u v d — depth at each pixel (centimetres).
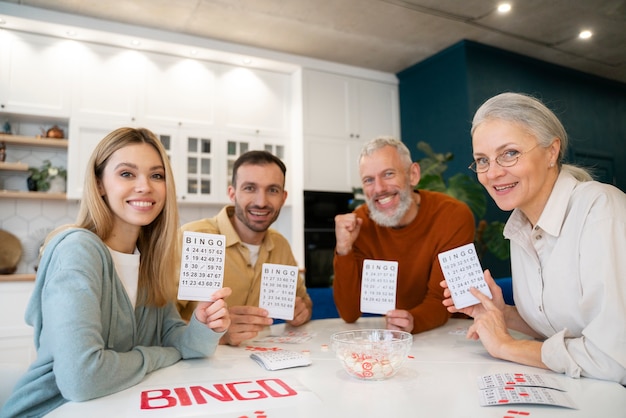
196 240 104
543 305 104
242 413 68
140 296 111
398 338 99
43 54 307
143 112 334
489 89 386
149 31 329
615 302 83
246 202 155
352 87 417
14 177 319
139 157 104
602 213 90
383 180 163
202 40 347
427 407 69
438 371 91
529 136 97
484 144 100
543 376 82
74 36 313
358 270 166
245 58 362
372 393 77
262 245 166
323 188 388
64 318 79
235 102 370
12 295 267
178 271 141
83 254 89
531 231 108
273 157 160
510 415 65
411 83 431
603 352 81
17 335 266
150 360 91
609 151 473
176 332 111
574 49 396
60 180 317
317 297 212
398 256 170
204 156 353
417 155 423
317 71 398
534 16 337
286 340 127
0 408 98
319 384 83
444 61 394
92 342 79
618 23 349
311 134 387
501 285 197
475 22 345
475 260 113
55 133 317
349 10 322
